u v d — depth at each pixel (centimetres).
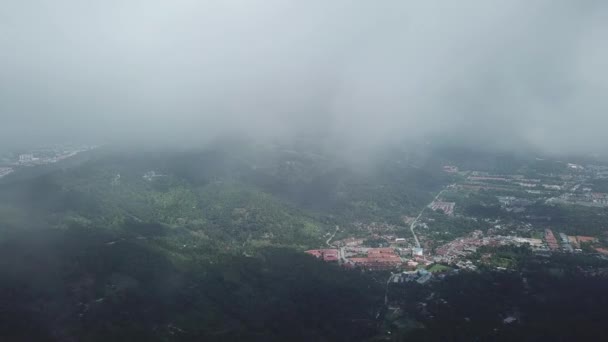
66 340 15800
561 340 16538
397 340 17838
